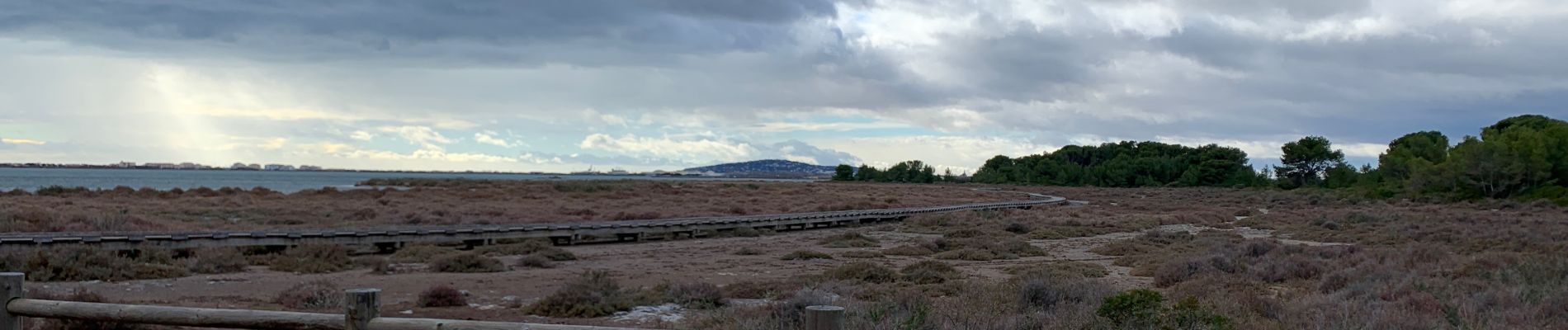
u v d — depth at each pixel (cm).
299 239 2495
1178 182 12388
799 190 9200
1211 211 5591
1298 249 2211
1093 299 1201
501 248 2631
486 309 1334
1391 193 7419
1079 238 3397
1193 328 919
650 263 2303
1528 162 6581
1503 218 4072
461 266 1992
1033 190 11594
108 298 1388
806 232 3897
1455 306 1103
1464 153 6944
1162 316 937
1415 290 1281
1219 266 1817
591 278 1487
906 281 1688
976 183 14950
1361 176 9450
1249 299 1202
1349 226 3716
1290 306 1162
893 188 11144
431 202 5434
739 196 7488
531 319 1234
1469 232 2962
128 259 1908
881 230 3969
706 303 1353
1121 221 4312
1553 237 2730
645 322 1210
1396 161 8012
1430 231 3112
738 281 1781
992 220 4262
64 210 3525
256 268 2044
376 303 590
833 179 16988
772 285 1600
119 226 2859
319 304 1334
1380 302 1151
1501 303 1145
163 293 1557
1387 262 1789
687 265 2242
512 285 1677
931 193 9588
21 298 699
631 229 3306
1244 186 11594
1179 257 2052
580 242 3166
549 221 3888
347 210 4328
